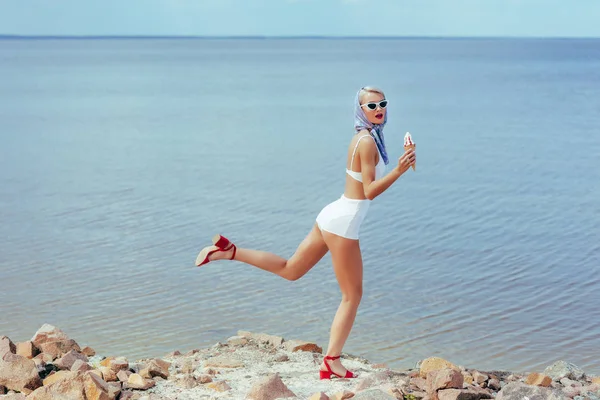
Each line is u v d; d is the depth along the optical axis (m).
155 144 35.97
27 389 5.88
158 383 6.18
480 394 5.77
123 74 106.19
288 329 11.95
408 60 170.62
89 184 25.20
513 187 24.47
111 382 6.11
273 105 56.91
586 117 48.06
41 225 19.31
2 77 96.56
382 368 6.96
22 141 37.00
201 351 7.70
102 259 16.03
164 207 21.62
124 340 11.41
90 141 37.00
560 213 20.75
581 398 6.08
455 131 40.62
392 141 36.69
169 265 15.55
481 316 12.57
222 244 6.14
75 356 6.70
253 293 13.67
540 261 15.95
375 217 20.02
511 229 18.81
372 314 12.68
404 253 16.56
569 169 28.16
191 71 116.50
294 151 33.53
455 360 10.85
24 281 14.42
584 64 149.62
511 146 34.69
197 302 13.13
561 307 13.03
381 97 6.00
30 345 6.84
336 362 6.33
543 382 6.49
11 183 25.42
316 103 58.66
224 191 24.09
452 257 16.23
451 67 130.62
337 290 13.86
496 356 10.98
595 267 15.43
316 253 6.22
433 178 26.02
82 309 12.78
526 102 59.22
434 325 12.19
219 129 42.06
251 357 7.20
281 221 20.03
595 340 11.56
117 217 20.30
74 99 62.62
